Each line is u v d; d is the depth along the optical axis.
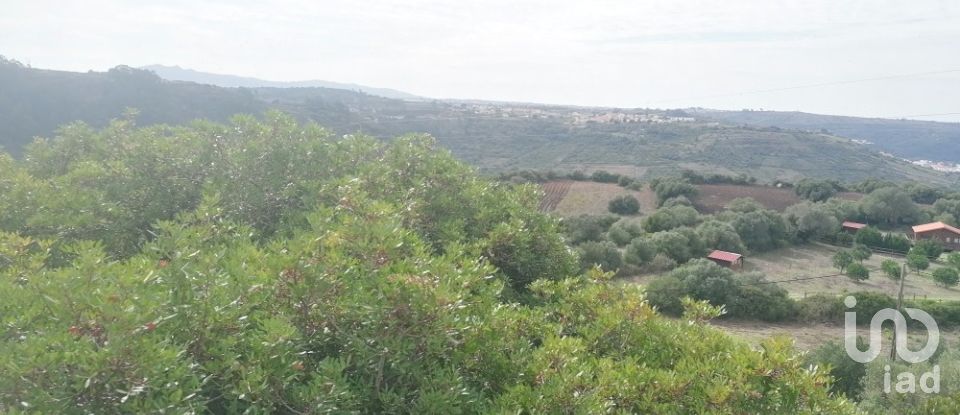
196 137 10.64
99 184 9.77
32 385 3.44
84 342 3.52
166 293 4.24
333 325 4.86
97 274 4.23
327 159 10.57
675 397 5.45
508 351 5.78
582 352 5.93
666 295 26.95
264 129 10.69
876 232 41.03
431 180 10.32
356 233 5.68
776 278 32.94
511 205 10.44
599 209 46.84
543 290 7.92
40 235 8.04
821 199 49.78
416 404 4.56
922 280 33.66
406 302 4.63
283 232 8.48
